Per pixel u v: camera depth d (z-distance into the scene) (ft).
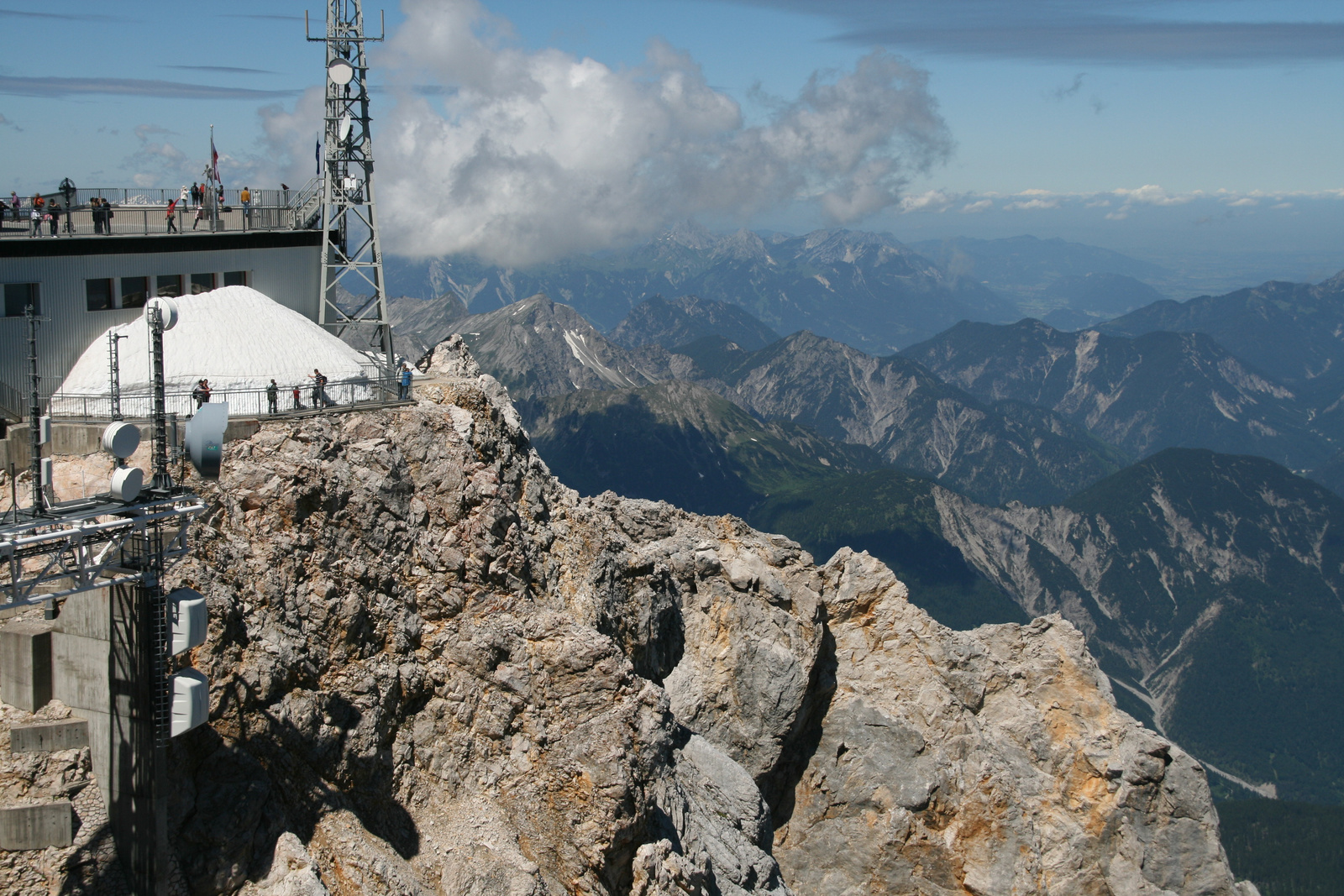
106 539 103.45
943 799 210.18
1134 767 224.53
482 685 141.28
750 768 205.77
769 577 219.00
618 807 135.03
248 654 122.21
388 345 197.36
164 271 167.53
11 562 95.61
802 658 213.87
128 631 105.09
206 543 123.24
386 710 132.87
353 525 137.39
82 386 147.23
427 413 152.97
